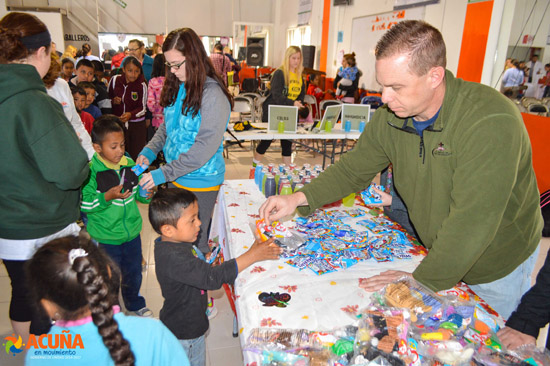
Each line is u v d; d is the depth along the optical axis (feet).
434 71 3.31
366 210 6.37
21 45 4.38
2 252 4.84
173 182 7.19
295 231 5.32
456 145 3.59
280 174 7.18
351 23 27.76
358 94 24.31
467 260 3.43
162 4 39.32
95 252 2.74
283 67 15.20
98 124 6.24
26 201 4.65
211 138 6.47
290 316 3.66
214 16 40.98
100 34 37.70
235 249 4.94
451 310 3.48
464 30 17.31
